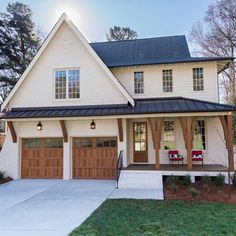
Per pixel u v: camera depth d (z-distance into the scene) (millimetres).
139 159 16734
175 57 17500
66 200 10164
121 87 14945
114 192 11602
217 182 12062
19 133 15781
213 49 33188
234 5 31562
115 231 6320
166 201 9750
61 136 15500
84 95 15492
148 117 13812
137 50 19250
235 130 20500
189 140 13344
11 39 31500
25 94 16047
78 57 15812
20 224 7184
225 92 33031
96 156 15320
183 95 16625
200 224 6863
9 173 15547
